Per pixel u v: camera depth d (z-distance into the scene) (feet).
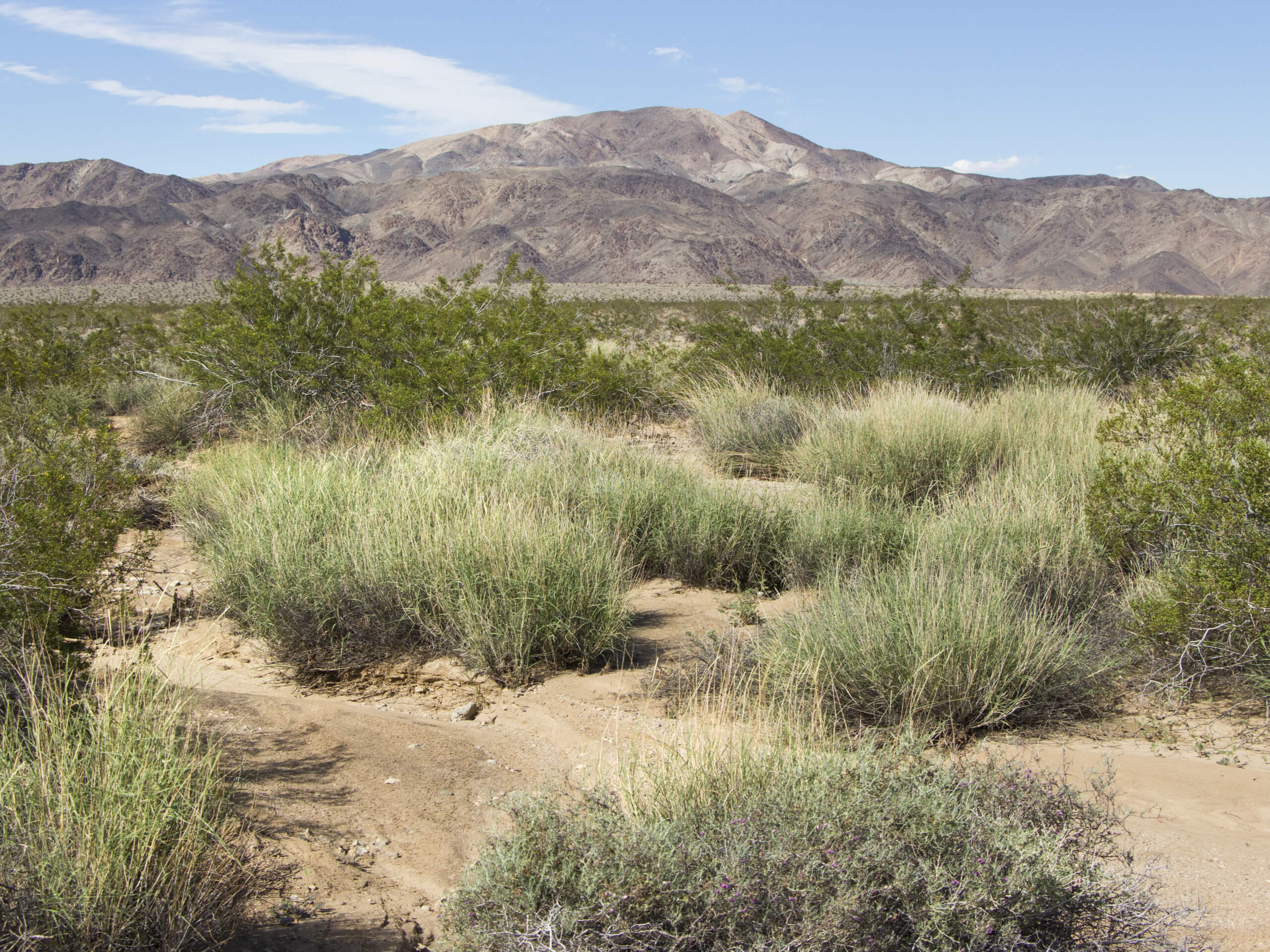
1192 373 40.57
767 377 46.85
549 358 40.22
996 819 9.04
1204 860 10.80
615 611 18.78
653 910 8.37
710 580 23.75
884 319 52.03
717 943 8.08
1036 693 15.25
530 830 9.32
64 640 14.57
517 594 17.89
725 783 10.40
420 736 14.46
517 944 8.23
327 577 18.84
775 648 16.62
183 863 9.32
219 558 20.80
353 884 10.21
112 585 18.94
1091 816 9.84
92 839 8.81
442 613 18.67
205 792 10.37
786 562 23.12
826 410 37.81
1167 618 16.08
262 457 29.17
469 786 12.82
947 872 8.29
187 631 19.20
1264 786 12.82
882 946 8.12
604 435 34.45
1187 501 18.21
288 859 10.53
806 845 8.62
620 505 24.73
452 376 35.94
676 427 42.93
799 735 11.50
